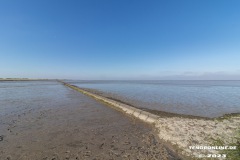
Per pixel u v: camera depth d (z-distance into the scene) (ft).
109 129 34.30
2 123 37.42
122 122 40.40
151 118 40.75
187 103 71.92
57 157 21.65
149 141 27.68
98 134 30.94
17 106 60.49
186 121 38.29
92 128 34.73
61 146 25.13
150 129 34.88
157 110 55.98
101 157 21.75
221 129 31.83
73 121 40.24
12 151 23.24
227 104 70.90
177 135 28.73
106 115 48.03
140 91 136.98
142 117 43.29
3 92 120.06
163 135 29.73
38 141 26.96
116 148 24.66
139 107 61.26
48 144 25.79
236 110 59.16
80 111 53.21
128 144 26.27
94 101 78.28
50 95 102.01
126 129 34.50
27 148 24.29
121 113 51.37
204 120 40.09
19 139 27.76
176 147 24.76
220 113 53.98
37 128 33.96
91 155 22.30
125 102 72.84
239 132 29.86
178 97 93.09
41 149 23.98
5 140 27.25
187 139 26.84
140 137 29.60
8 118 42.22
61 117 44.27
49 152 23.06
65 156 21.93
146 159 21.30
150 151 23.73
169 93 118.11
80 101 77.20
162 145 26.04
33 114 47.26
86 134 30.78
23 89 153.89
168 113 50.72
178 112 54.24
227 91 143.33
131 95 103.45
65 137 28.99
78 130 33.12
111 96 97.25
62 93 117.39
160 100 80.59
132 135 30.66
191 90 152.25
